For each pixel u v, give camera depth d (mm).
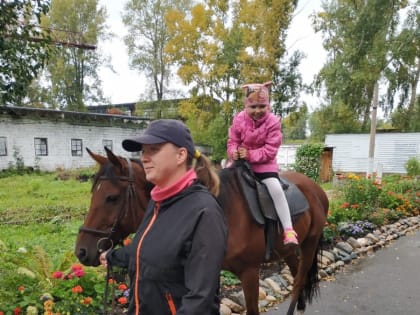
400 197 9078
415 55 22422
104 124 22047
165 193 1419
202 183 1543
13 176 16969
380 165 13312
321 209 3602
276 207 2730
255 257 2688
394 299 4246
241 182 2713
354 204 7645
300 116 22562
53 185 13578
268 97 2746
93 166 20531
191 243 1310
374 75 20844
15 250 3836
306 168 15969
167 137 1391
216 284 1316
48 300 2877
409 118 26062
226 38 23094
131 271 1482
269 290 4137
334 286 4609
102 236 2199
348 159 21078
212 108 24750
